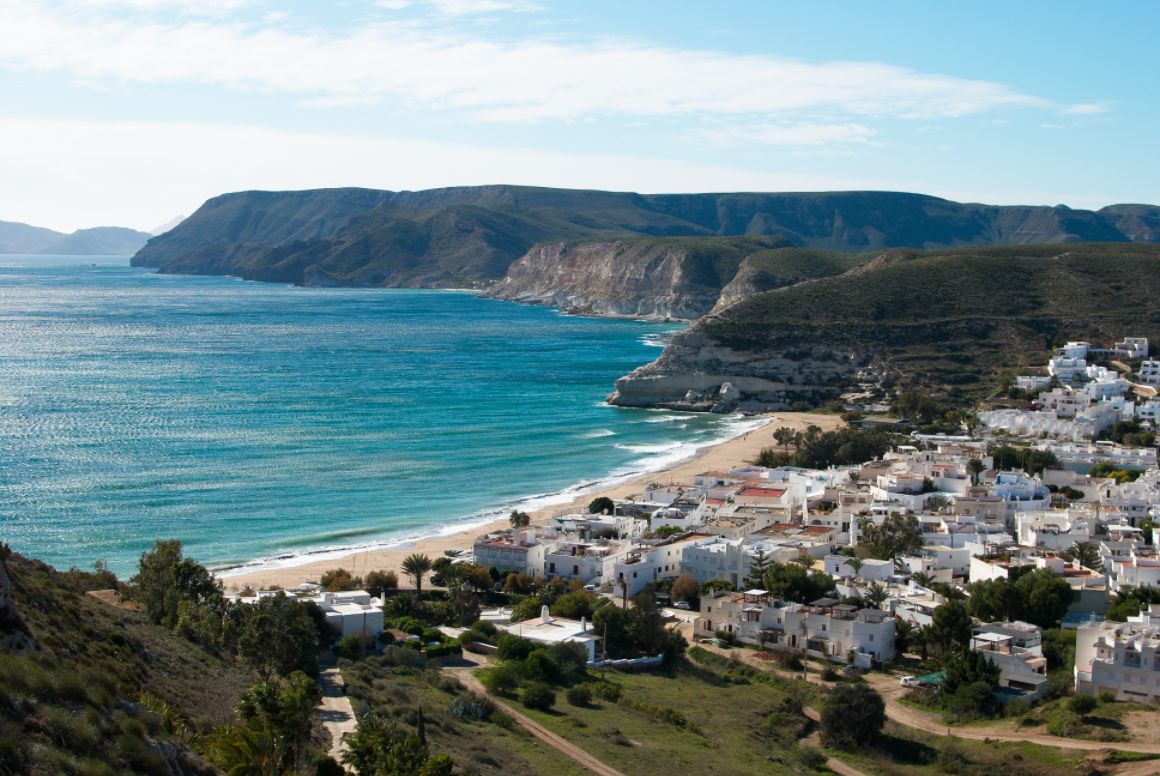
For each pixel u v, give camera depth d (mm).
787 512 168250
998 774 82250
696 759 83812
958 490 179000
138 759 48344
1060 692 99000
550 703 94250
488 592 137625
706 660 114062
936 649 111438
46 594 76000
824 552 147000
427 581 140500
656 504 180250
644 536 156625
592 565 141500
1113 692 96500
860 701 92250
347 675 91625
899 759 88438
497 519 177875
